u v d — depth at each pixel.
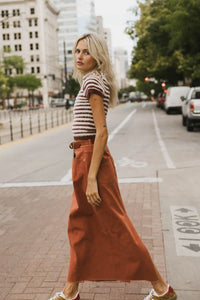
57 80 119.38
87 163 2.27
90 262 2.35
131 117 29.12
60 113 45.53
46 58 105.75
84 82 2.25
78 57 2.34
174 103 30.20
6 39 103.94
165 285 2.43
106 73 2.35
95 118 2.20
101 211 2.28
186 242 3.85
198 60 23.41
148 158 9.74
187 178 6.99
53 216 5.08
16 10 102.94
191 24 18.86
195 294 2.77
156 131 17.20
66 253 3.73
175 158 9.50
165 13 28.91
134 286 2.91
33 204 5.78
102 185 2.26
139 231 4.25
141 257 2.31
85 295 2.82
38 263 3.51
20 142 15.98
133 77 53.56
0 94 67.88
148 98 93.50
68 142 14.84
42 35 102.81
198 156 9.60
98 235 2.32
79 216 2.33
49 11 113.56
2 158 11.38
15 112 56.12
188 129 16.44
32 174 8.36
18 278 3.21
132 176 7.54
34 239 4.20
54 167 9.12
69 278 2.38
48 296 2.86
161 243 3.85
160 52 30.78
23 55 103.88
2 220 5.02
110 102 2.42
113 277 2.32
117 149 11.87
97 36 2.33
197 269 3.20
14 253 3.80
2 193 6.66
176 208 5.12
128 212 5.04
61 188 6.80
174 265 3.30
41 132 20.80
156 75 42.16
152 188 6.41
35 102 103.25
